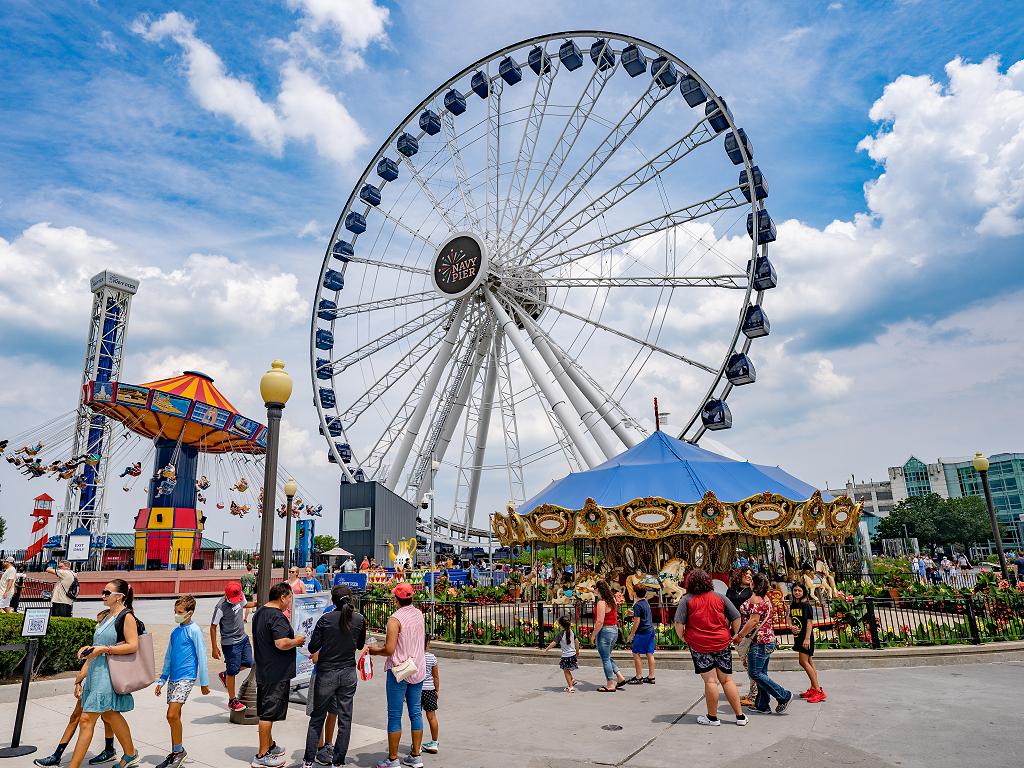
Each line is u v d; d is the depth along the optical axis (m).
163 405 38.38
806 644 9.68
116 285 59.66
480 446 39.50
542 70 35.81
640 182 32.97
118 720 6.90
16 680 10.77
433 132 40.06
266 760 7.22
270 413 10.08
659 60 33.22
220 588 33.53
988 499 19.09
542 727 8.74
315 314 41.78
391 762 7.10
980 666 12.05
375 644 7.66
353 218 42.31
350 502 38.50
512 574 29.55
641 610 11.66
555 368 33.59
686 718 8.97
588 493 19.59
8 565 18.55
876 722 8.41
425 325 39.00
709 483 18.61
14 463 36.22
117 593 7.01
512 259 37.16
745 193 31.48
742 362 29.92
